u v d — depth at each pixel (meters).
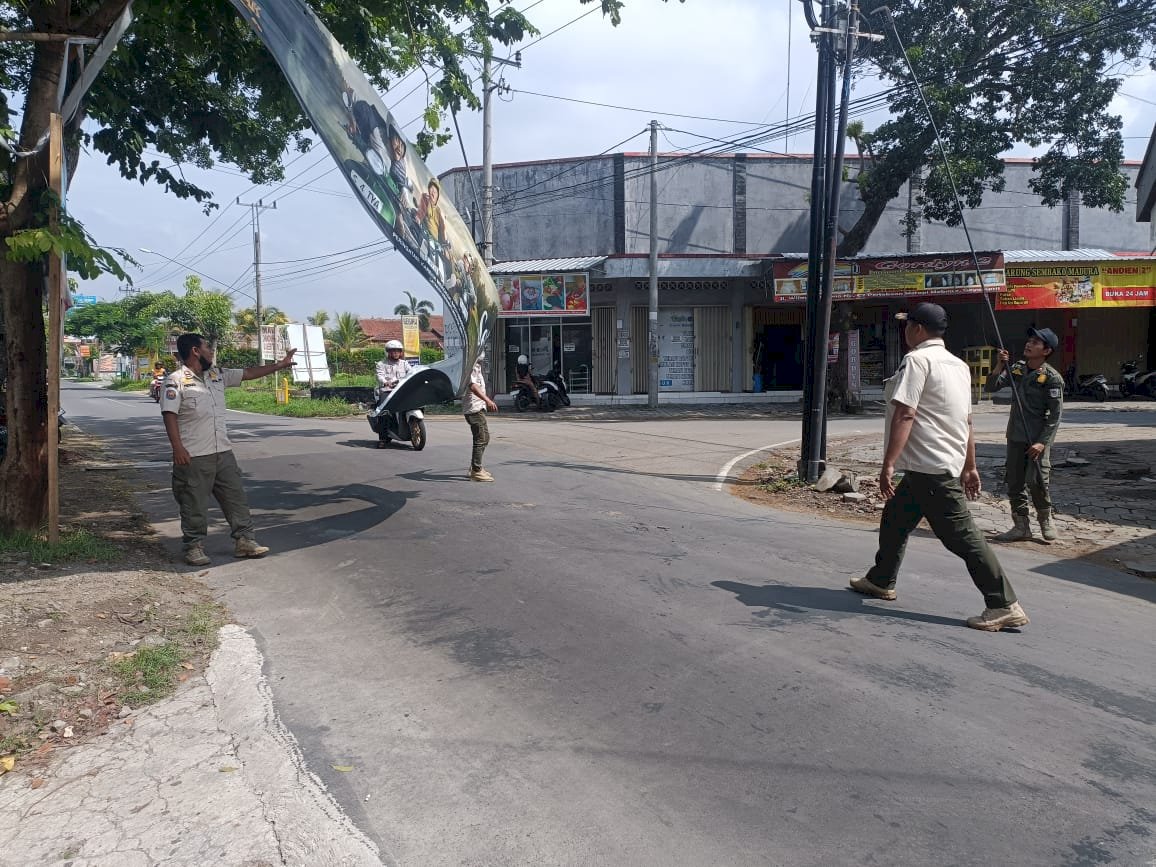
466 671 4.07
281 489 9.15
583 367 25.23
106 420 20.88
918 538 6.92
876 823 2.76
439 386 9.09
